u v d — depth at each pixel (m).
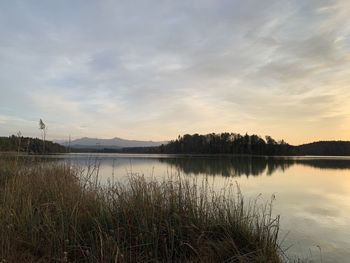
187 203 6.60
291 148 104.44
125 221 6.07
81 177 8.10
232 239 5.79
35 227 5.66
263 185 19.50
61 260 4.98
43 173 8.50
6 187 7.17
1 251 5.06
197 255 5.50
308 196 16.05
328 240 8.63
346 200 14.98
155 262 5.33
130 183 7.43
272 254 5.70
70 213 6.12
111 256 5.14
